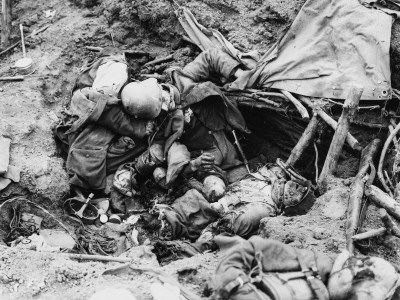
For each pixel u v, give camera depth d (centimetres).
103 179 477
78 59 545
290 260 344
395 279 331
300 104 480
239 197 462
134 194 487
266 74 495
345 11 481
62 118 499
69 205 466
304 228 406
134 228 467
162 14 546
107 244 454
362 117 477
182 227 459
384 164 459
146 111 472
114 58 511
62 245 432
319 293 331
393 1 495
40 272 375
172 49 552
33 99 504
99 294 350
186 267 376
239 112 501
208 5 541
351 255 353
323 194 440
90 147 475
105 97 473
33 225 441
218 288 329
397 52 481
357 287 333
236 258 339
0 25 568
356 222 402
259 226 432
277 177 470
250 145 524
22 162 462
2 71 527
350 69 473
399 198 427
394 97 476
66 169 477
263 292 330
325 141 484
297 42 495
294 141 505
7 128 477
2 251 386
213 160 477
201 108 493
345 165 471
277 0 530
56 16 574
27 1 584
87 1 578
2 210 444
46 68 530
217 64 506
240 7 538
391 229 395
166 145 485
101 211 472
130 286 363
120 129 479
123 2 564
